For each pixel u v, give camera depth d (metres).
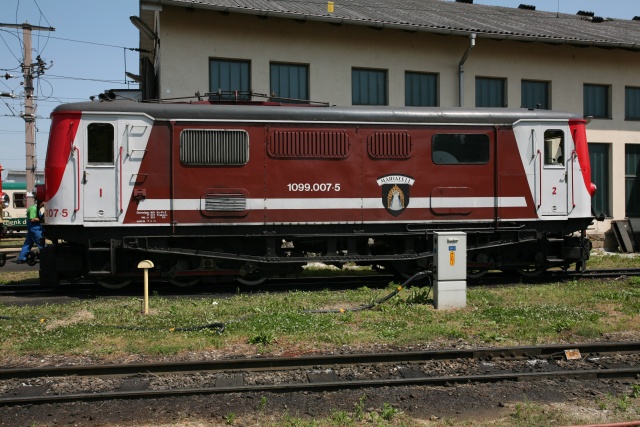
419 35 16.81
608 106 19.19
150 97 14.70
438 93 17.09
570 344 6.86
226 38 15.07
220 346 6.88
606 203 19.20
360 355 6.38
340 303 9.32
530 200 11.58
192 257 10.77
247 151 10.57
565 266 12.09
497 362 6.51
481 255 11.69
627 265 14.57
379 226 11.13
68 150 10.08
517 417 4.99
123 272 10.59
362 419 4.93
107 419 5.00
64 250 10.45
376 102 16.72
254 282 11.12
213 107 10.55
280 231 10.77
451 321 8.12
